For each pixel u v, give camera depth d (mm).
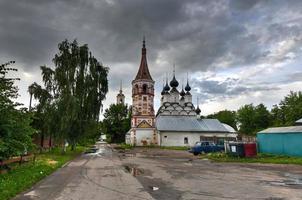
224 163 26312
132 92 77125
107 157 34438
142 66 77688
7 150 15641
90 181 14938
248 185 13781
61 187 13109
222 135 75000
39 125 37906
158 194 11492
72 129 37250
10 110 16078
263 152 35344
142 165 24156
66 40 39562
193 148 39688
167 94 81500
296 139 31125
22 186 12766
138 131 73688
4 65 15664
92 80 39156
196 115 80750
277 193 11789
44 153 36562
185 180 15422
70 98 35531
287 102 76375
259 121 90438
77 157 34000
